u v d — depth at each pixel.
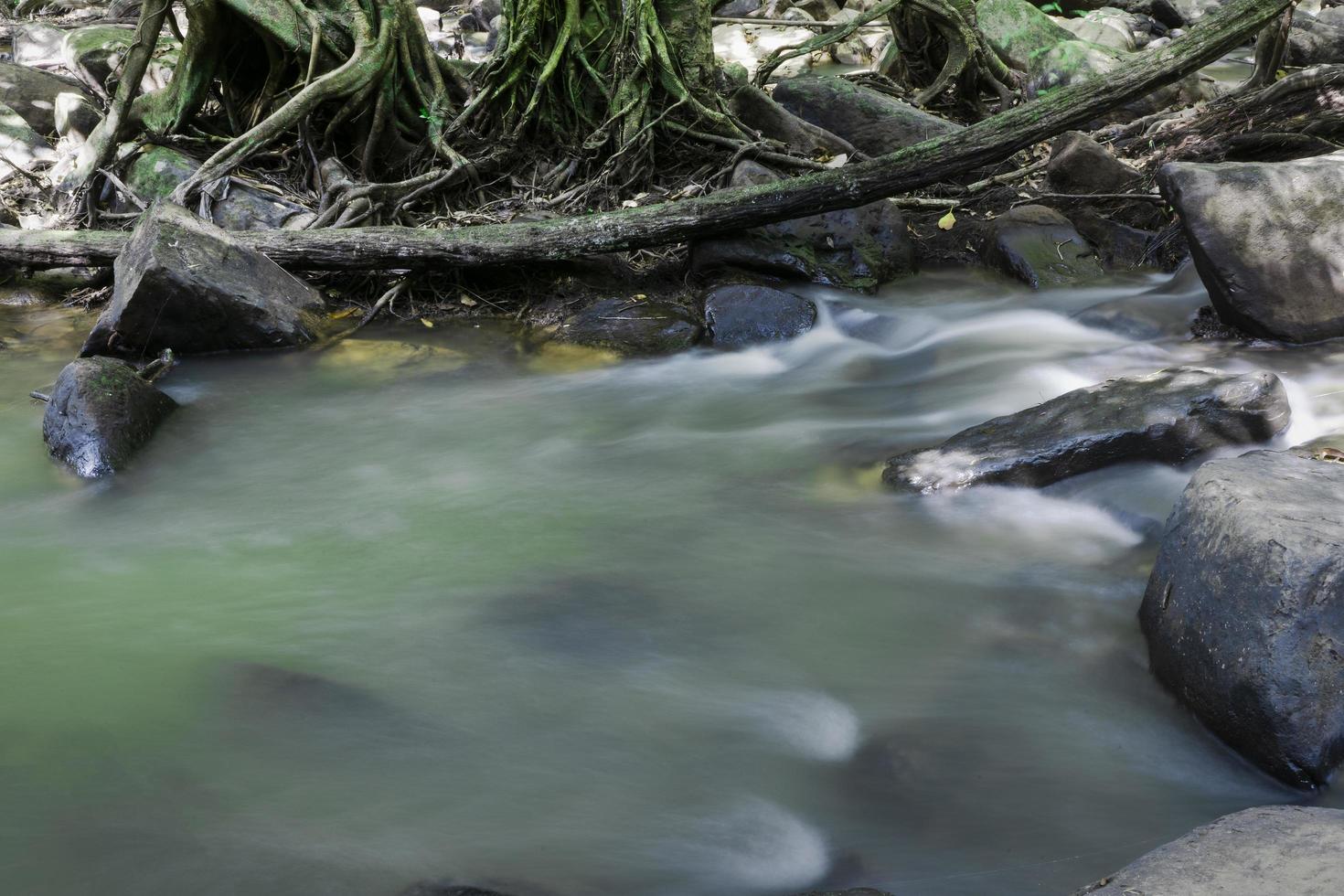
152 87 9.61
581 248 7.11
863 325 6.93
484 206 8.17
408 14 8.51
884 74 11.52
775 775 3.23
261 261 6.82
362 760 3.31
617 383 6.33
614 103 8.43
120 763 3.29
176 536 4.70
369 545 4.60
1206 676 3.29
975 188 8.51
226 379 6.32
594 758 3.31
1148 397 4.88
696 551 4.49
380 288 7.37
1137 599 4.00
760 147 8.28
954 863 2.90
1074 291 7.21
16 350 6.73
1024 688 3.58
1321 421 5.10
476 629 3.96
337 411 5.98
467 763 3.30
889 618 3.98
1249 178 6.09
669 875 2.88
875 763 3.27
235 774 3.25
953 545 4.46
